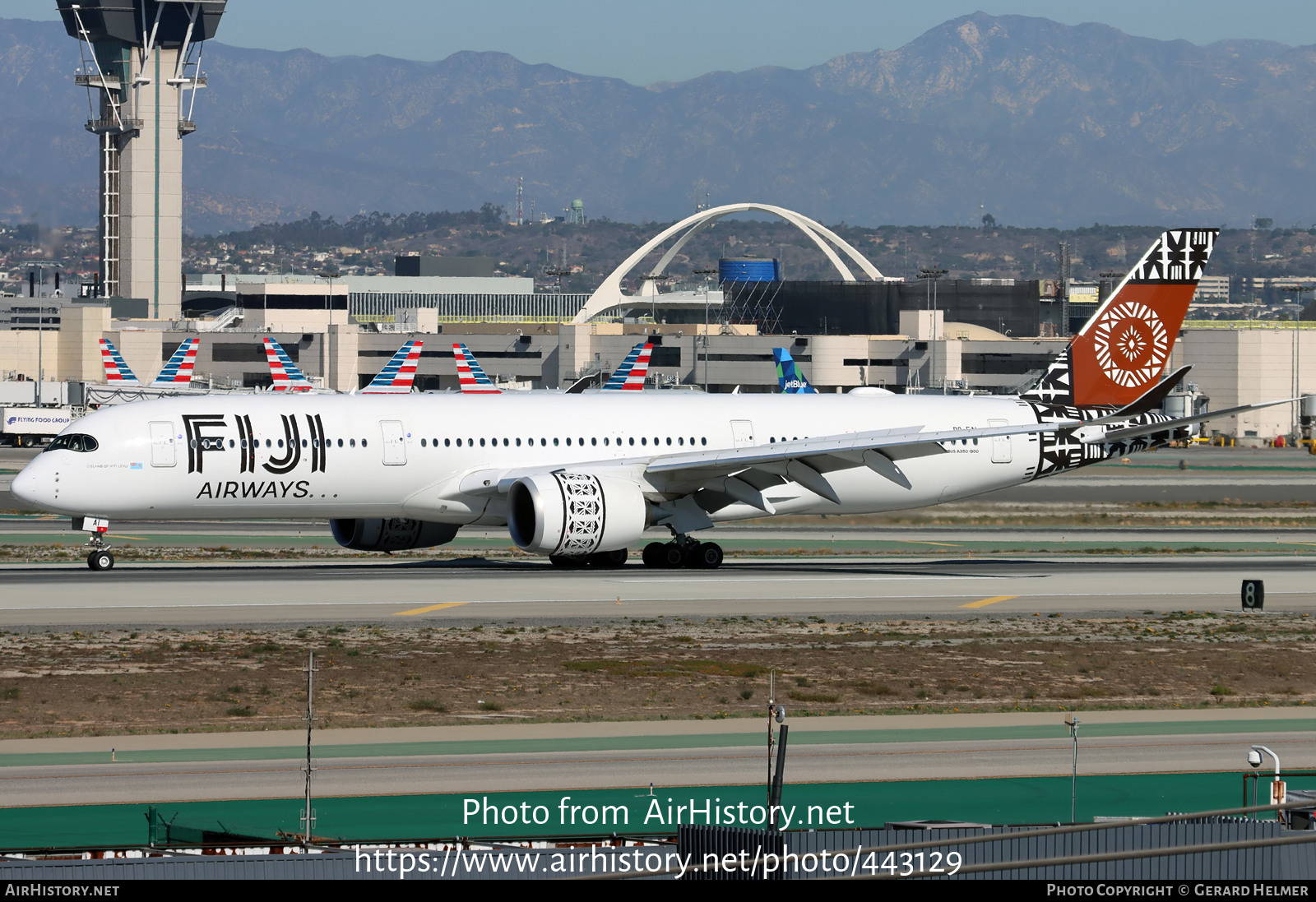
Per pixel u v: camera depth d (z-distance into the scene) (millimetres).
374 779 119125
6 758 122750
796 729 137875
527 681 153375
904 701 151000
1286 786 117812
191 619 182625
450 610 193125
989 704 150000
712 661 164625
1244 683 161500
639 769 123812
